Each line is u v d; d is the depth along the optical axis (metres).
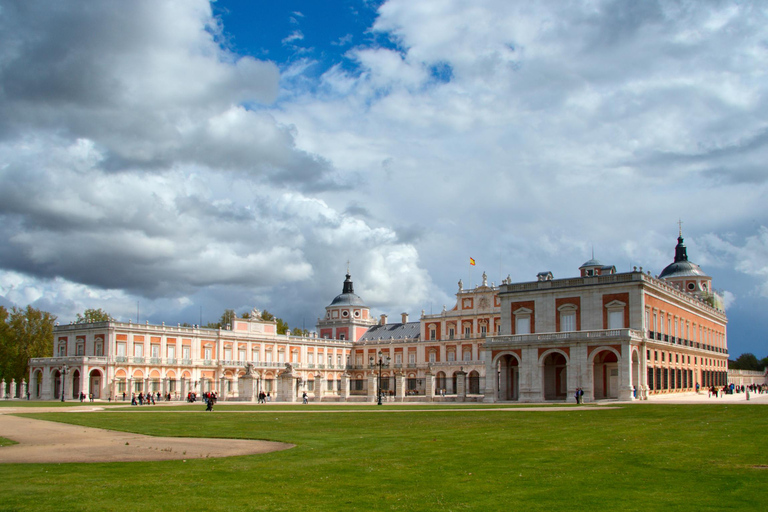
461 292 144.88
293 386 103.19
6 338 134.88
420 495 19.25
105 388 116.69
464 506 17.89
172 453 28.73
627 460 25.20
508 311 93.19
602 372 86.56
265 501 18.62
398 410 63.44
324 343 158.12
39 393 122.12
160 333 126.94
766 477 21.52
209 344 135.25
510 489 19.95
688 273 132.88
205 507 17.95
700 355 110.56
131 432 39.38
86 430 41.12
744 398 85.62
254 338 143.00
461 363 140.75
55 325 131.00
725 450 27.72
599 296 86.19
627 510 17.28
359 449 29.36
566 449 28.61
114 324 119.81
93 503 18.38
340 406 76.50
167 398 106.94
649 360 85.25
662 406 60.75
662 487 20.08
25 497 19.11
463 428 39.84
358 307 172.75
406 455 27.17
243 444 32.09
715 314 124.00
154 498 19.00
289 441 33.19
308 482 21.28
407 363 152.75
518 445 30.25
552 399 88.75
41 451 29.72
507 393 94.44
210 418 52.69
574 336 82.69
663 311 92.88
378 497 19.05
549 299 90.00
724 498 18.50
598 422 43.06
